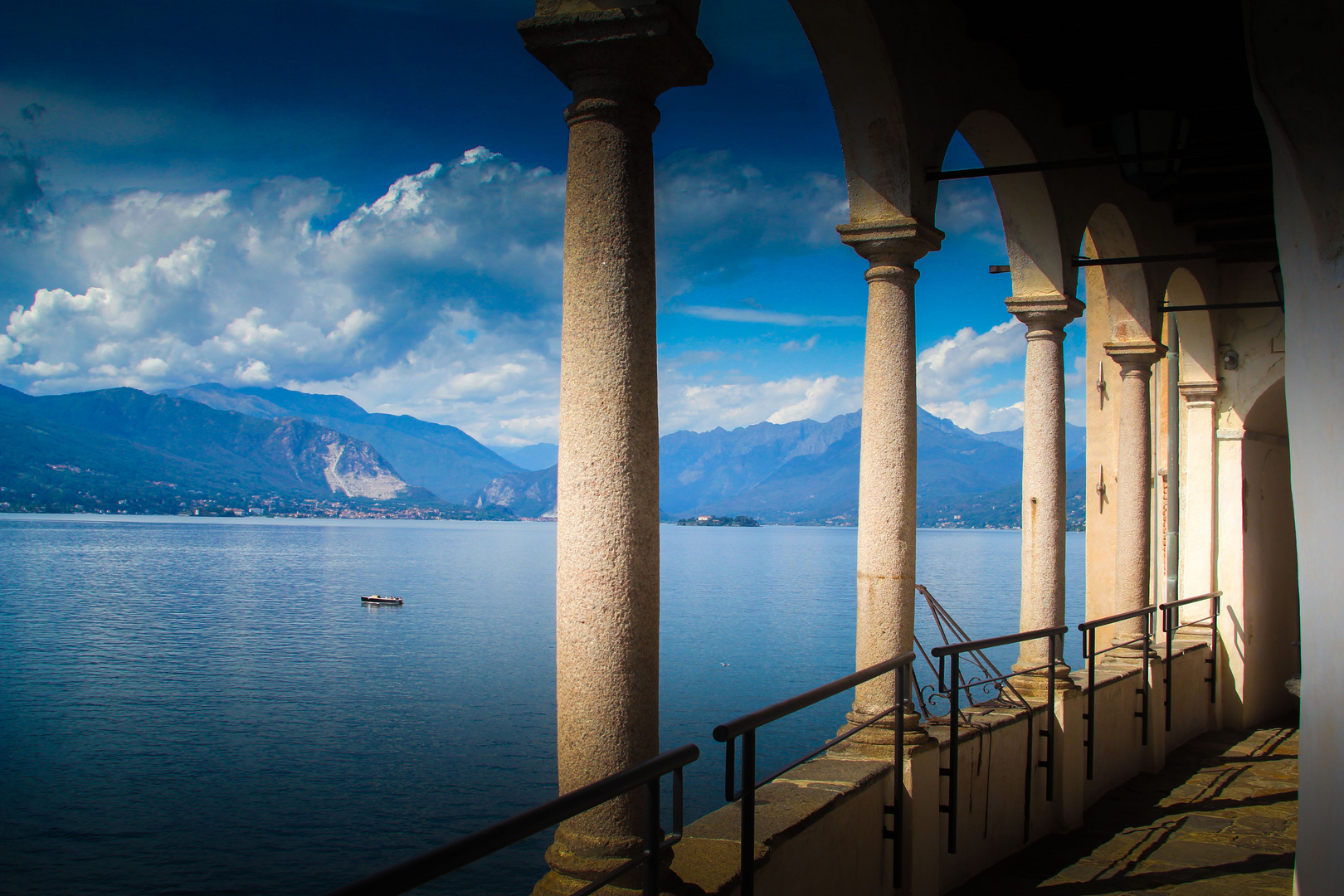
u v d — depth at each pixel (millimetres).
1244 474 11922
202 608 92625
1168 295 11266
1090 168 8070
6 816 34125
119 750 42656
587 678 3186
